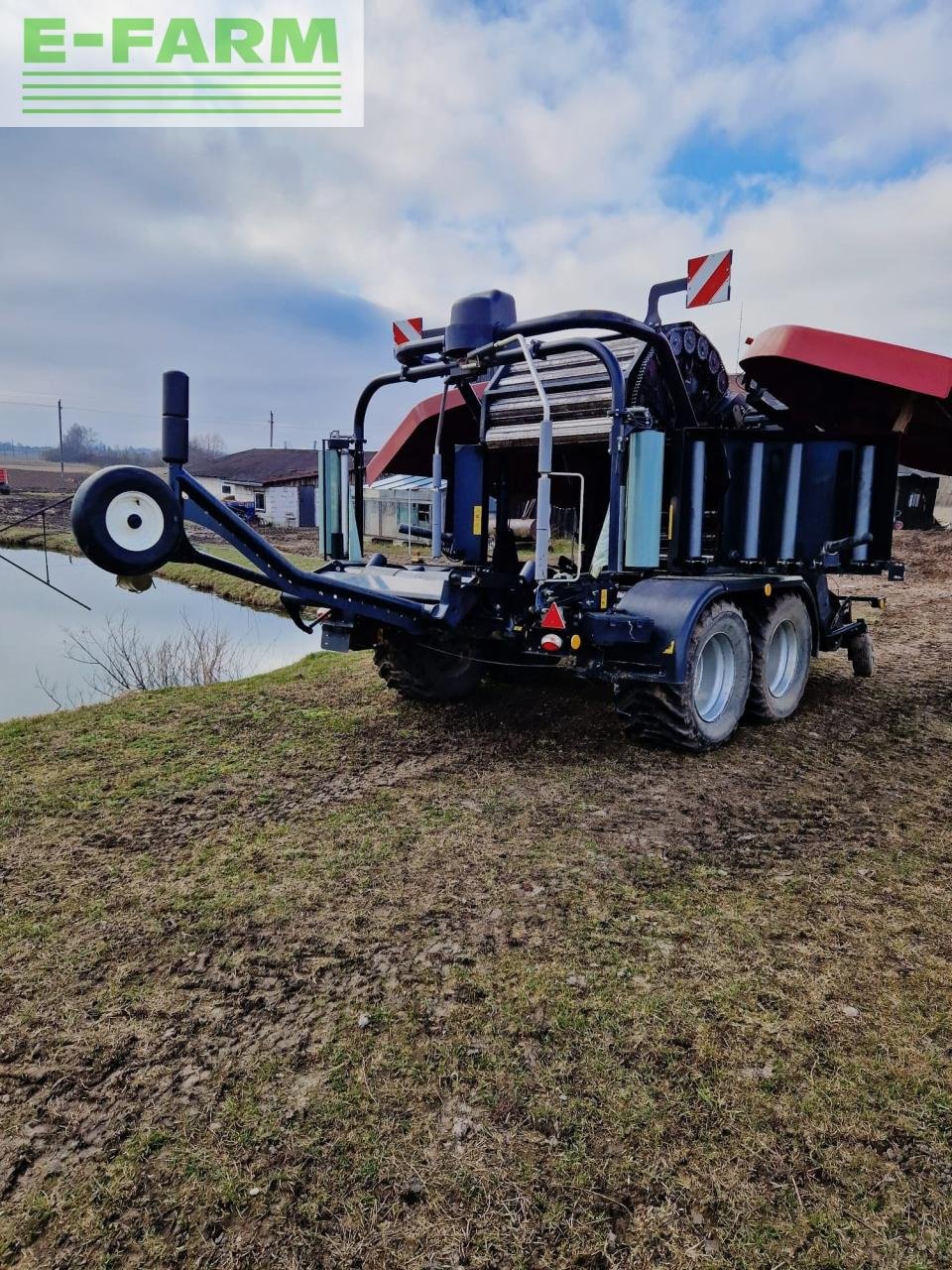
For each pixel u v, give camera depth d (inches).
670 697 171.0
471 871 126.5
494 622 181.3
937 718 211.6
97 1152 74.0
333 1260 63.7
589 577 170.6
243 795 160.2
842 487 203.6
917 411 205.3
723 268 185.8
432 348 181.9
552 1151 72.8
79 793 161.5
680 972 98.8
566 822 145.3
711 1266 62.4
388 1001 94.3
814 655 225.6
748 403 218.5
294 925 111.2
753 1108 77.0
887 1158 71.6
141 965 102.1
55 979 99.3
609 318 158.1
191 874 126.5
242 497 1626.5
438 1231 65.6
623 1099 78.4
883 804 153.6
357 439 209.3
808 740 192.7
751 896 117.8
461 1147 73.4
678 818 146.9
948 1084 79.7
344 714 217.9
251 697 239.8
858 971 98.7
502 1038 87.5
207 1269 63.2
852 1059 83.5
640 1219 66.4
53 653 392.8
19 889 121.9
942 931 108.1
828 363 180.7
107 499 132.3
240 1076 82.8
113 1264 63.7
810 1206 67.1
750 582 183.9
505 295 172.6
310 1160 72.5
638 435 163.0
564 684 250.1
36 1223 67.2
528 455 218.5
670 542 184.7
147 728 207.3
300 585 157.2
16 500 1472.7
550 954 103.1
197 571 668.7
